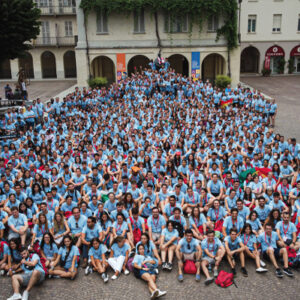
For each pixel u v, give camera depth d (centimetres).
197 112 1945
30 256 787
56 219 913
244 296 739
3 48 1941
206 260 813
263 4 4181
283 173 1233
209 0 2983
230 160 1342
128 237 903
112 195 1012
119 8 3008
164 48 3125
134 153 1388
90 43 3127
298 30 4303
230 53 3138
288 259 833
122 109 2050
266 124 1939
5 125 1819
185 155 1366
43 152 1359
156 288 743
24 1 1892
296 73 4509
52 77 4631
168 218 1004
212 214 989
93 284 792
